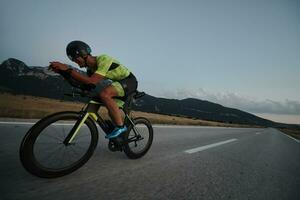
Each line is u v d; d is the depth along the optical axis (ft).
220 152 14.88
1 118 21.33
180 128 35.40
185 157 11.89
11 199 5.23
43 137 7.16
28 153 6.31
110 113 8.66
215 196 6.69
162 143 16.43
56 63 7.18
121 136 9.37
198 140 20.94
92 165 8.61
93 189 6.28
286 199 7.10
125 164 9.22
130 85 9.70
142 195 6.21
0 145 10.34
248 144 22.40
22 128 16.01
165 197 6.24
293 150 22.48
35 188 5.98
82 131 8.09
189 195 6.58
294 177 10.14
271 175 9.94
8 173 6.89
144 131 11.30
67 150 7.93
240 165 11.28
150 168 9.00
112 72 8.79
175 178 8.02
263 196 7.12
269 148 20.98
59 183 6.50
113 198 5.83
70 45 8.19
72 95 8.07
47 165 7.28
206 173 9.06
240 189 7.53
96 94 8.35
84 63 8.47
